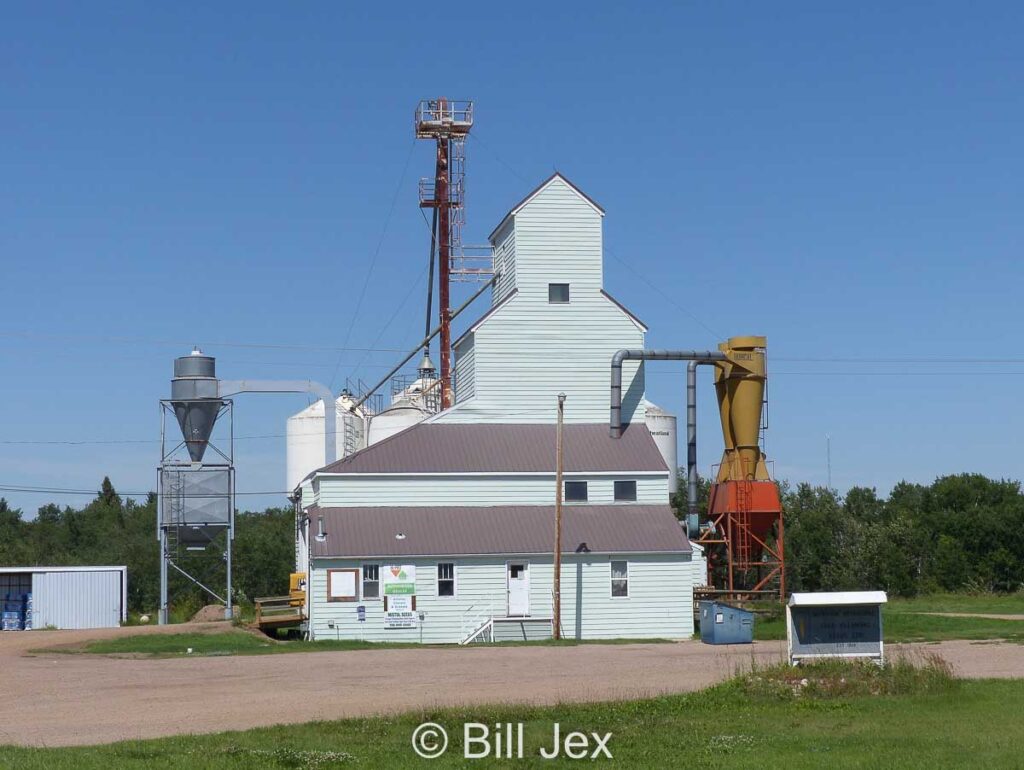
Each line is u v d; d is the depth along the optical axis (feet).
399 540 183.32
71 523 474.08
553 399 207.21
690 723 79.15
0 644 168.55
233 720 84.89
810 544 322.55
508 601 183.01
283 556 357.82
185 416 221.25
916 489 447.42
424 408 243.40
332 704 93.35
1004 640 150.61
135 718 86.89
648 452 201.16
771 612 197.77
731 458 215.92
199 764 64.59
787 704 86.33
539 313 208.64
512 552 183.42
